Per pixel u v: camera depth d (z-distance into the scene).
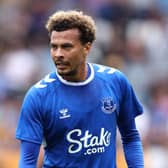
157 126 36.22
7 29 45.97
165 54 44.78
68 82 16.98
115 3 47.41
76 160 16.98
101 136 17.09
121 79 17.55
